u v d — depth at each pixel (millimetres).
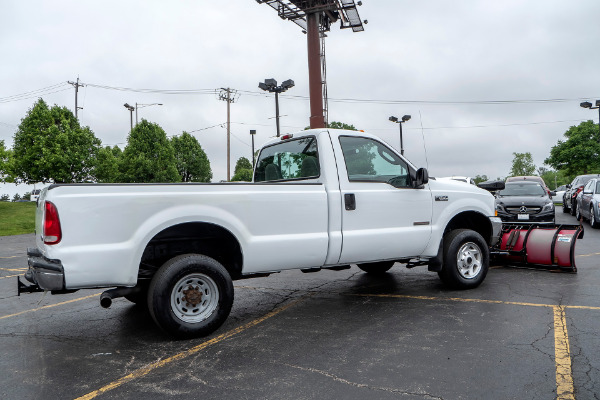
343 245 5277
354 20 31844
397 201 5738
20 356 4254
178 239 4832
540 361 3680
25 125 34125
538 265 7695
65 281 3971
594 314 4949
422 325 4754
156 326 5133
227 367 3783
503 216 13828
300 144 5723
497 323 4723
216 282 4602
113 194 4172
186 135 48781
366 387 3303
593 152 42812
